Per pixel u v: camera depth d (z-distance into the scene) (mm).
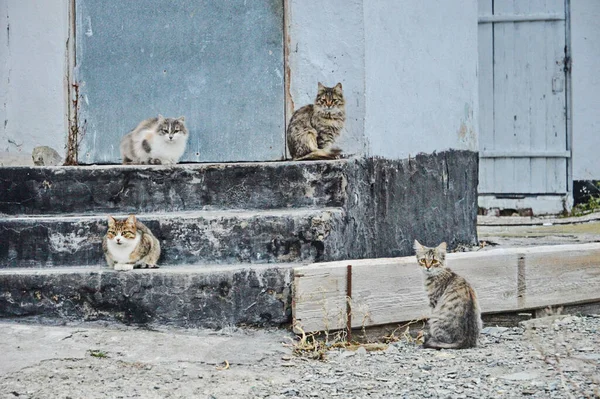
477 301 7660
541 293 8570
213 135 9953
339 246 8430
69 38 9867
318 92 9266
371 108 9352
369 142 9297
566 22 15133
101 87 9953
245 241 8336
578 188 15109
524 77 15289
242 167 8789
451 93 11102
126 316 8000
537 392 6059
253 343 7539
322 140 9336
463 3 11531
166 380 6598
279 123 9844
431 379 6488
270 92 9844
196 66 9945
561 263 8695
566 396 5949
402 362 7043
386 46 9672
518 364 6852
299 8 9578
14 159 9734
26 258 8430
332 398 6113
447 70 11016
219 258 8359
